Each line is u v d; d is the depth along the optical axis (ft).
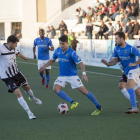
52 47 84.38
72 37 137.49
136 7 153.38
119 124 44.39
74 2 227.81
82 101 62.44
